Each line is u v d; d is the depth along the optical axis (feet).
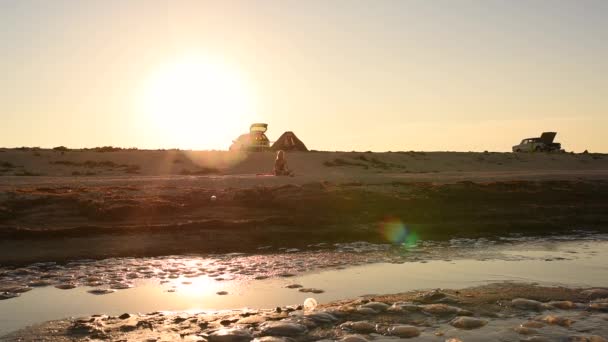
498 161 159.84
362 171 130.72
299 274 34.19
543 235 52.37
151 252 41.42
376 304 24.63
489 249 44.21
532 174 103.09
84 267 36.37
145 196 59.26
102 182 72.49
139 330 21.54
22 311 25.31
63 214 51.42
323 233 49.21
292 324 21.52
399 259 39.52
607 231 54.85
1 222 47.93
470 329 21.50
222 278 32.99
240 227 49.88
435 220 57.62
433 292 27.43
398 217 57.31
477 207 64.39
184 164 125.39
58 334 21.13
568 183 81.61
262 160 135.64
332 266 36.81
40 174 107.55
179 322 22.72
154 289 30.07
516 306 24.86
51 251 40.63
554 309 24.54
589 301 25.89
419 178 86.38
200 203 57.93
